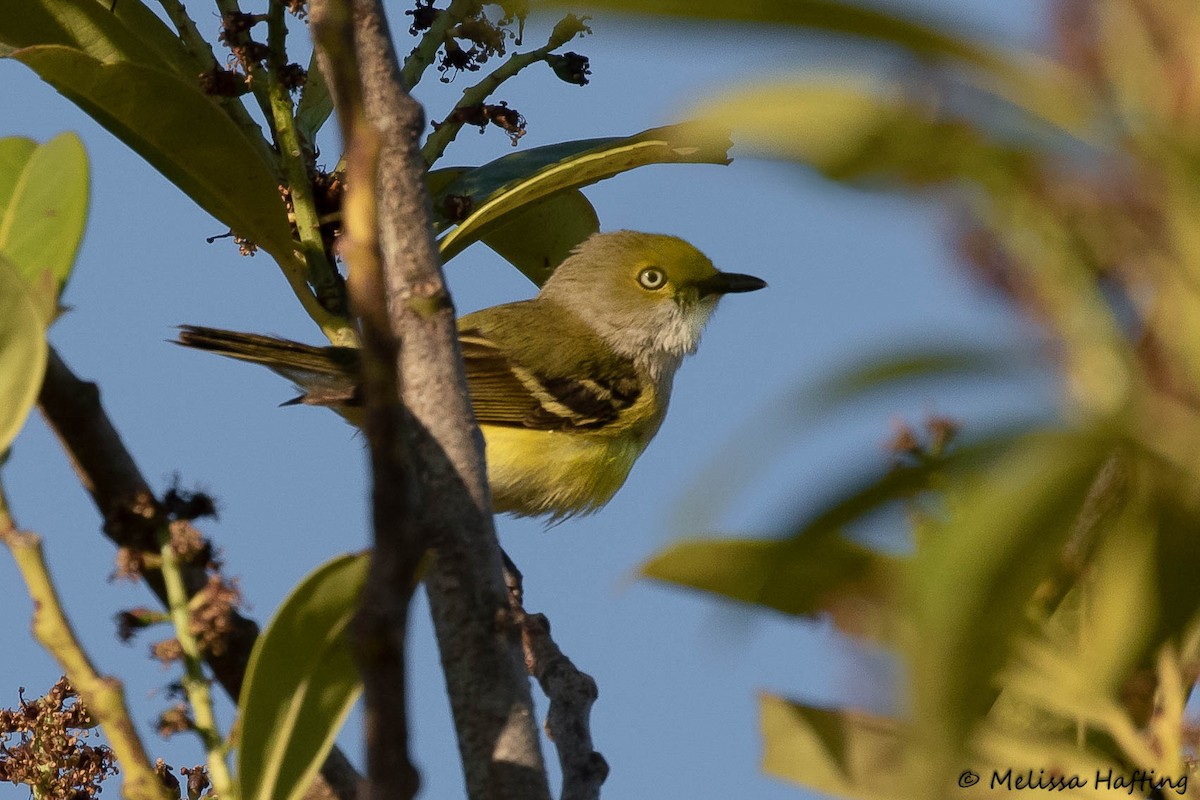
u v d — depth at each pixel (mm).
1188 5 2008
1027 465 1936
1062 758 3535
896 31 1971
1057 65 2045
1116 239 2049
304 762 4020
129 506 4438
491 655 4836
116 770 5984
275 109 8117
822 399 1975
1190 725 3334
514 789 4699
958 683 1855
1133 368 2033
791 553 2150
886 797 3828
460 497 4934
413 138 5145
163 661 4195
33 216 4828
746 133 1979
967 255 2072
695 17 1971
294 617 4043
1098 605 2680
